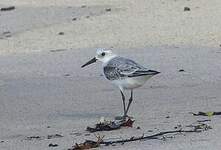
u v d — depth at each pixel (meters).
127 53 30.06
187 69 25.44
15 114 19.03
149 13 41.38
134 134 14.77
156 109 18.17
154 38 34.12
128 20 39.81
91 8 44.56
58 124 17.02
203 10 41.03
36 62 29.28
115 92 21.67
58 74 26.05
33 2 47.66
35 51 32.81
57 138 15.09
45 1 47.81
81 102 20.33
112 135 14.84
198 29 35.81
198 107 18.08
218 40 32.50
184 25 37.19
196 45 31.34
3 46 34.97
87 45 33.59
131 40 34.06
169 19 39.16
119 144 13.70
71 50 32.28
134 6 44.00
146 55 29.20
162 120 16.28
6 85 24.28
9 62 29.80
